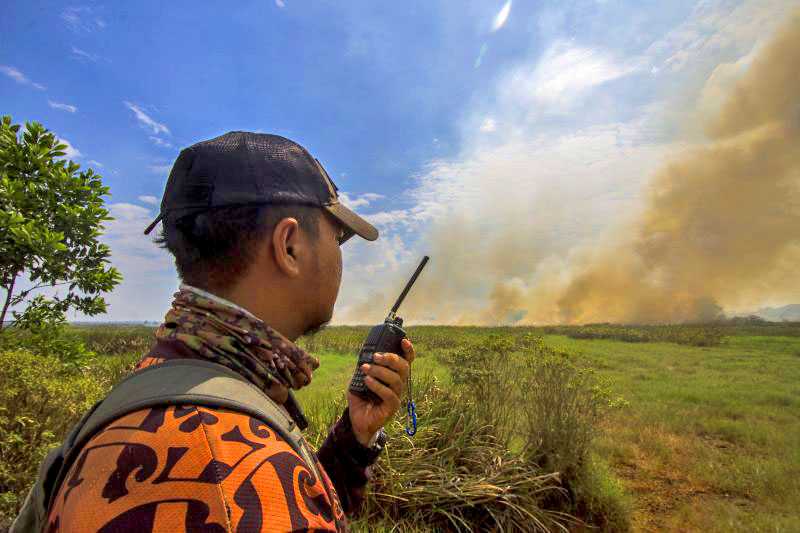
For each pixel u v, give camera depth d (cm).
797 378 1282
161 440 40
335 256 67
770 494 510
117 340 1322
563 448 434
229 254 59
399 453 389
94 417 49
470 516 371
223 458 40
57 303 349
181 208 60
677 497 507
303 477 44
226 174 60
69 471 44
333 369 1149
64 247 322
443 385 505
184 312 57
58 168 340
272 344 57
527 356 476
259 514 37
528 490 404
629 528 424
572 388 455
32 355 315
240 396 48
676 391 1082
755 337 2948
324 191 67
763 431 738
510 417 473
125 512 36
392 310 94
